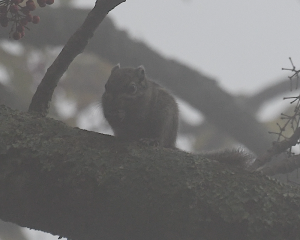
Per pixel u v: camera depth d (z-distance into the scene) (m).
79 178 8.34
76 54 10.19
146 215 8.06
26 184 8.48
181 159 8.47
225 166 8.41
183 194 8.02
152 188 8.12
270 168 11.84
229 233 7.80
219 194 7.98
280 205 7.87
